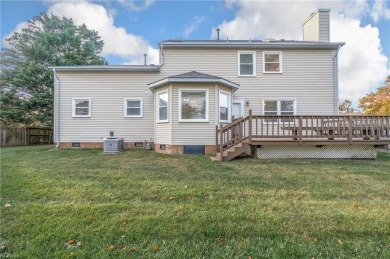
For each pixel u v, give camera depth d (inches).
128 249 90.4
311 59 441.1
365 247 92.2
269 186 173.6
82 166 242.2
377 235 101.1
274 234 101.8
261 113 436.5
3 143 528.4
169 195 151.6
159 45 434.0
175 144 354.3
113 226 107.7
